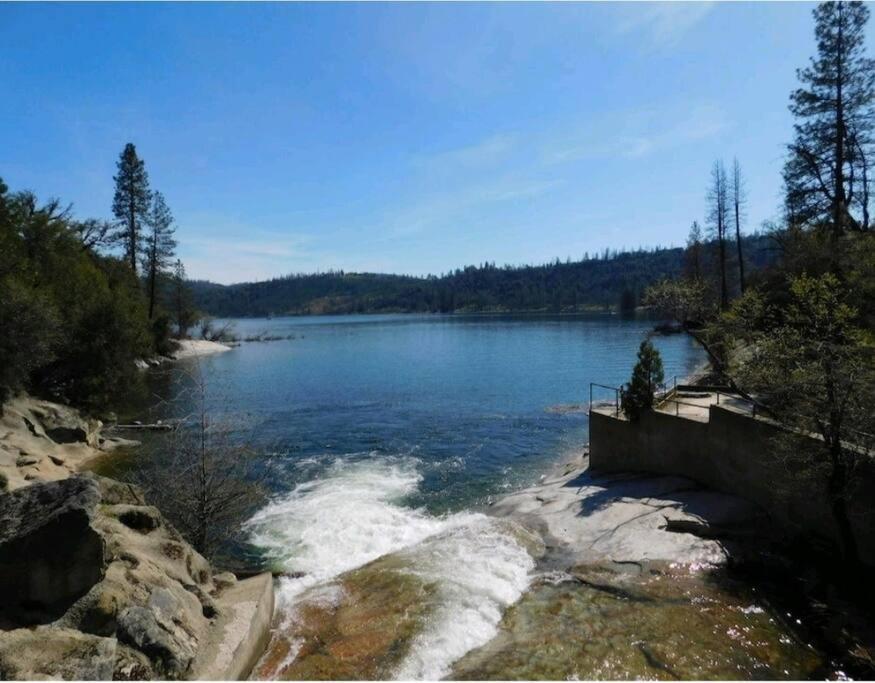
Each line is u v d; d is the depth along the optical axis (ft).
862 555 31.14
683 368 129.08
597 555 34.76
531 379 126.52
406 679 23.02
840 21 75.46
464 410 94.32
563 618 27.76
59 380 78.69
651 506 40.88
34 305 63.57
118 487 29.04
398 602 29.40
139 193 168.55
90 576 20.59
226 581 29.45
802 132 80.12
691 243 173.68
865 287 42.09
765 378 32.63
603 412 54.85
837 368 28.55
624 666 23.70
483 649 25.22
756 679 22.88
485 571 33.01
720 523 37.01
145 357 150.82
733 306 44.86
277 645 25.86
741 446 40.24
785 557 32.63
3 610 19.26
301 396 110.22
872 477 30.48
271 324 518.78
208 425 38.63
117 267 153.07
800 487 34.32
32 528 20.18
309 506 48.32
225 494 35.14
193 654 21.08
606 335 238.48
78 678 16.83
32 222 94.84
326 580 33.68
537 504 45.50
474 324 394.52
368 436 76.89
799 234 78.64
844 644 24.75
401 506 48.83
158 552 26.14
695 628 26.58
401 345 235.61
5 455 49.98
